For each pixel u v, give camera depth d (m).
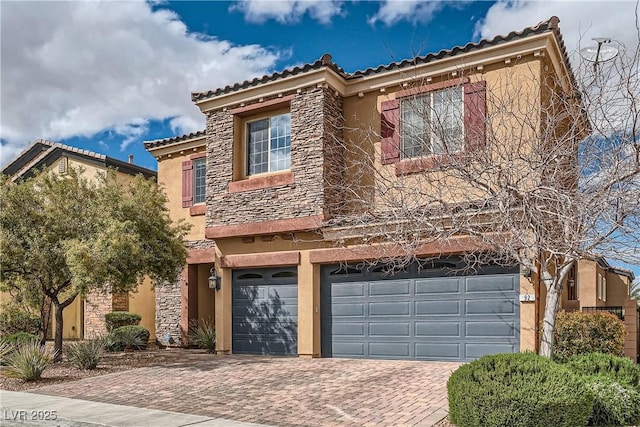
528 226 8.77
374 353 14.35
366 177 14.90
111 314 20.14
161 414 9.41
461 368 8.11
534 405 7.07
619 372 9.02
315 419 8.79
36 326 20.12
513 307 12.49
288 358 15.02
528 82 12.62
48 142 23.84
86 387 12.12
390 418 8.62
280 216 15.43
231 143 16.73
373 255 13.98
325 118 15.07
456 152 9.77
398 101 14.59
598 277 23.25
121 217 15.16
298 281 15.38
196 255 19.59
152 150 21.58
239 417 9.09
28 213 14.97
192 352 17.64
